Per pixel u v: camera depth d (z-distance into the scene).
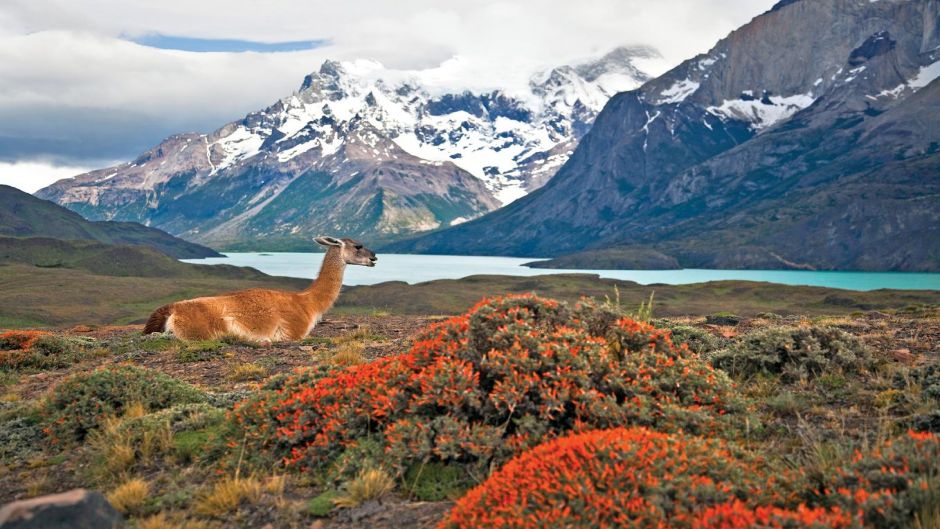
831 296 135.75
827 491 5.51
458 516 5.53
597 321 9.21
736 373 11.61
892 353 12.34
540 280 181.38
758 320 21.27
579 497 5.23
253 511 6.87
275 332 18.39
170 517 6.91
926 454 5.63
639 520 4.89
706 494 5.25
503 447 6.96
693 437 6.52
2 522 5.45
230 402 11.20
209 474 8.12
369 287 150.38
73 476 8.75
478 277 185.12
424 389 7.73
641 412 7.22
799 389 10.18
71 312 124.50
